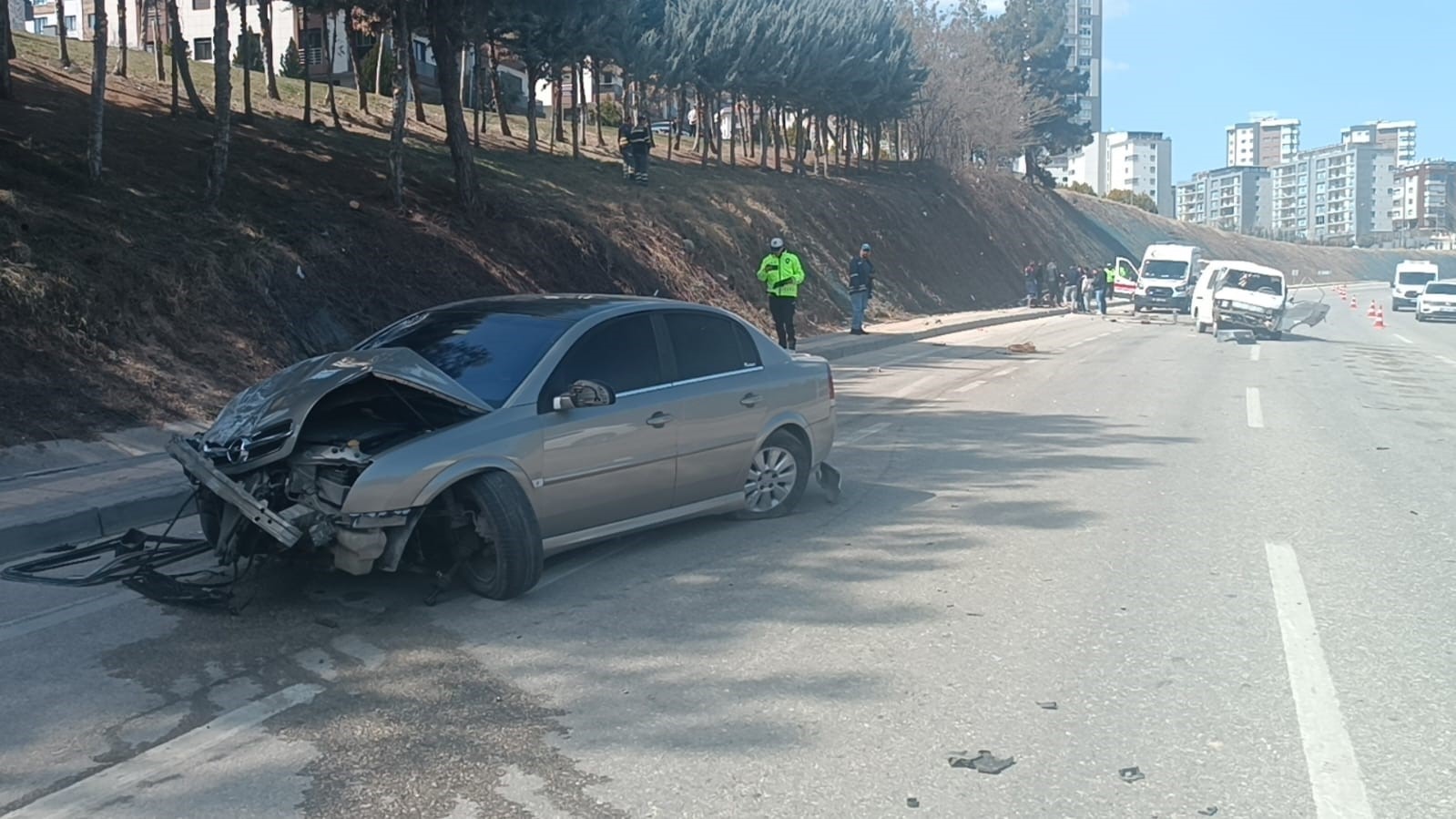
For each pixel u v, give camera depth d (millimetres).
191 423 11617
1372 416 14945
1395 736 4973
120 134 18141
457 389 6840
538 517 6871
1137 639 6176
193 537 8258
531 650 5938
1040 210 67438
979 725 5047
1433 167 187375
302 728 4988
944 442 12570
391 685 5469
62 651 5926
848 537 8297
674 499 7812
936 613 6578
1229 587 7141
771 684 5500
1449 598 6938
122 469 9969
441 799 4344
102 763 4664
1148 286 43594
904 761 4691
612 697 5336
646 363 7734
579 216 24234
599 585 7078
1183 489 10109
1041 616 6543
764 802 4336
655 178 32656
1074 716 5156
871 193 45500
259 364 13477
